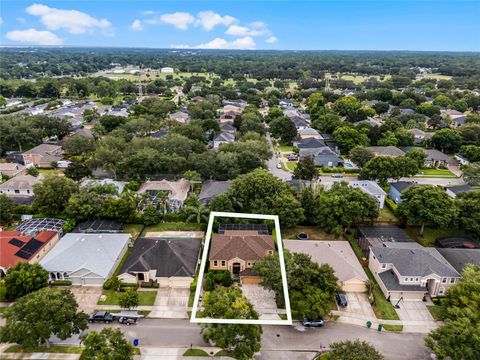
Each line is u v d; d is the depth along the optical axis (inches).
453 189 3395.7
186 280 2178.9
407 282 2133.4
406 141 4965.6
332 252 2324.1
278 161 4512.8
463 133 4904.0
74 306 1713.8
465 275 1980.8
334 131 5275.6
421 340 1819.6
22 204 3029.0
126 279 2174.0
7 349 1695.4
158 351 1700.3
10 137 4453.7
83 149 4377.5
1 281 2135.8
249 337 1590.8
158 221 2874.0
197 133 4699.8
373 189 3211.1
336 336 1827.0
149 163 3563.0
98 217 2812.5
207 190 3208.7
